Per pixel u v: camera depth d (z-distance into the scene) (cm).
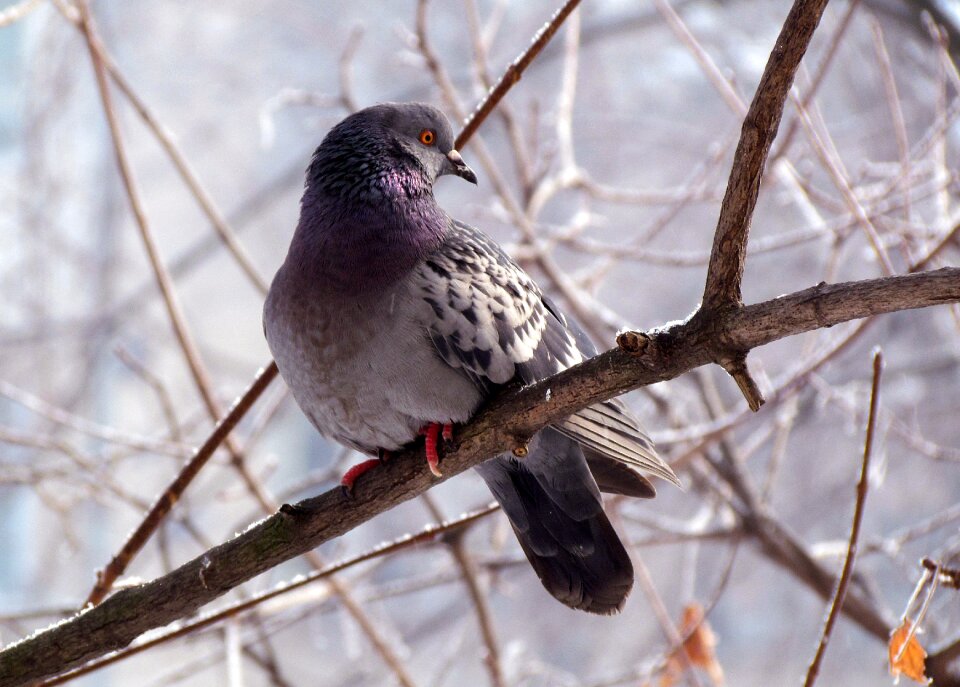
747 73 1933
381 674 1281
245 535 594
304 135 2842
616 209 2367
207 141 2786
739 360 475
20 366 2153
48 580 2152
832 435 2041
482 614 968
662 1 843
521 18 2525
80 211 2378
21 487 2242
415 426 640
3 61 2425
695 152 2150
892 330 1625
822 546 1024
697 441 977
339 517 598
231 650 866
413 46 1032
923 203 1171
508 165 2345
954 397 1742
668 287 2247
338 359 633
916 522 2102
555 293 1123
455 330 625
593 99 2378
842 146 1762
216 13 2712
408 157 682
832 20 1346
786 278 1961
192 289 2809
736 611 2412
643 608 2298
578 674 2350
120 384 2344
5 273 2138
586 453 707
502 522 1051
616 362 501
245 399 698
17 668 583
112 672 2364
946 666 762
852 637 2241
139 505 952
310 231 658
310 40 2750
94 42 782
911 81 1602
